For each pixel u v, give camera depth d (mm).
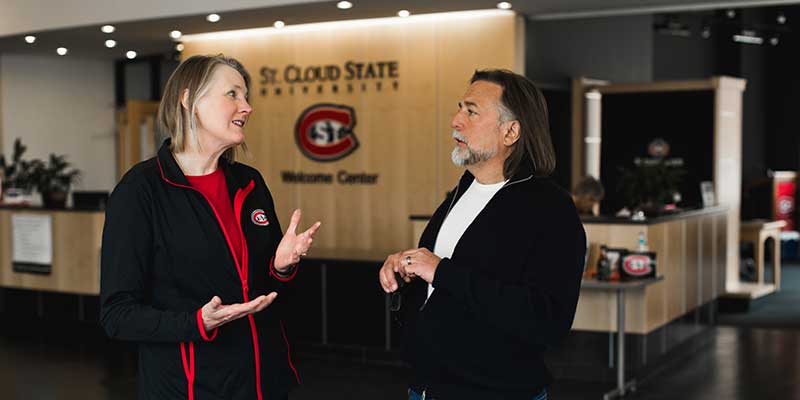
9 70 12125
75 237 9141
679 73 15680
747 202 15781
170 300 2535
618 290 6691
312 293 8094
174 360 2516
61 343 8844
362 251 8812
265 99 9805
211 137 2568
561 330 2537
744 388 6887
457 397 2660
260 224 2682
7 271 9688
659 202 8195
